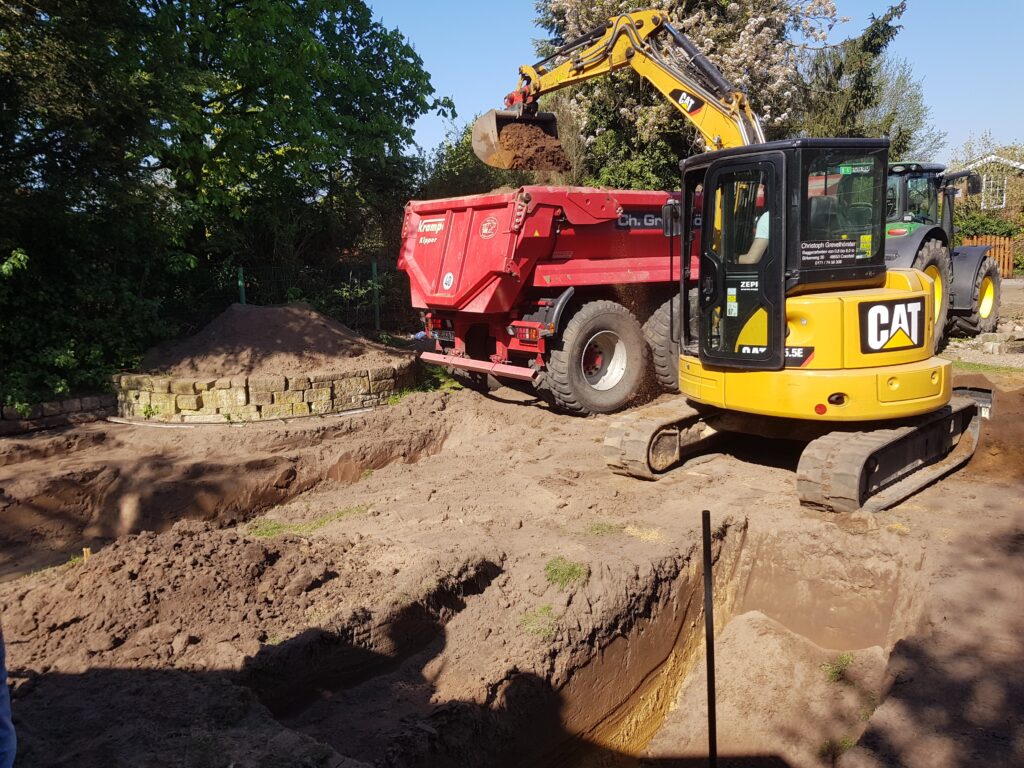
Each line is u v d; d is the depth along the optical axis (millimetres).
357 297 13398
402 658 4500
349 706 4035
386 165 14344
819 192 5914
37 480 7387
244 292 12086
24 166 9117
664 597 5562
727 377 6449
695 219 7086
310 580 4840
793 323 5984
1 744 1914
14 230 9156
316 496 7703
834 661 5172
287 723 3875
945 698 3826
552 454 8008
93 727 3412
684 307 7102
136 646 4102
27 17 8438
